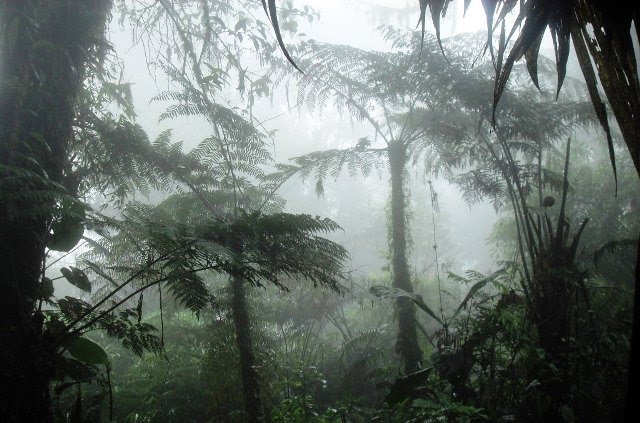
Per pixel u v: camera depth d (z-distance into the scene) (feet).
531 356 10.42
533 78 2.83
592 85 2.55
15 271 7.10
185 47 13.43
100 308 12.65
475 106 14.01
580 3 2.56
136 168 12.54
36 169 7.59
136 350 8.11
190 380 14.57
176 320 18.11
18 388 6.48
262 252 10.14
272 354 13.66
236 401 12.71
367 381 16.22
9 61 7.41
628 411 2.03
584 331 11.50
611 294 13.79
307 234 11.12
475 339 11.14
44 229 7.64
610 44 2.38
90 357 8.38
